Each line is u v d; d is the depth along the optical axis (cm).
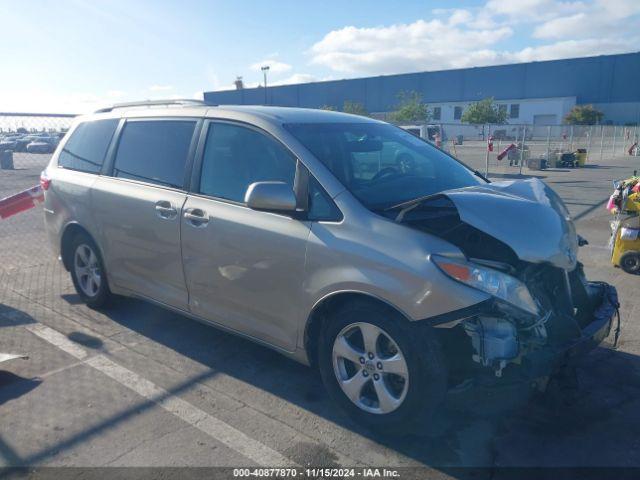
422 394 300
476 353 296
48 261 719
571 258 329
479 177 450
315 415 349
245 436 326
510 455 310
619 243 664
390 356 313
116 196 457
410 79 7750
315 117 414
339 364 334
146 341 459
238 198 381
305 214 342
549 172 2233
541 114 7212
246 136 390
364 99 7825
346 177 353
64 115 730
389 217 321
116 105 517
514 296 298
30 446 316
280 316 357
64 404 361
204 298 403
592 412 353
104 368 411
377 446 317
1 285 609
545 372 295
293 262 341
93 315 515
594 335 329
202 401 365
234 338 466
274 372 406
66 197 510
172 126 440
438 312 290
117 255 468
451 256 295
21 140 1013
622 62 6694
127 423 339
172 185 423
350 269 316
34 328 485
